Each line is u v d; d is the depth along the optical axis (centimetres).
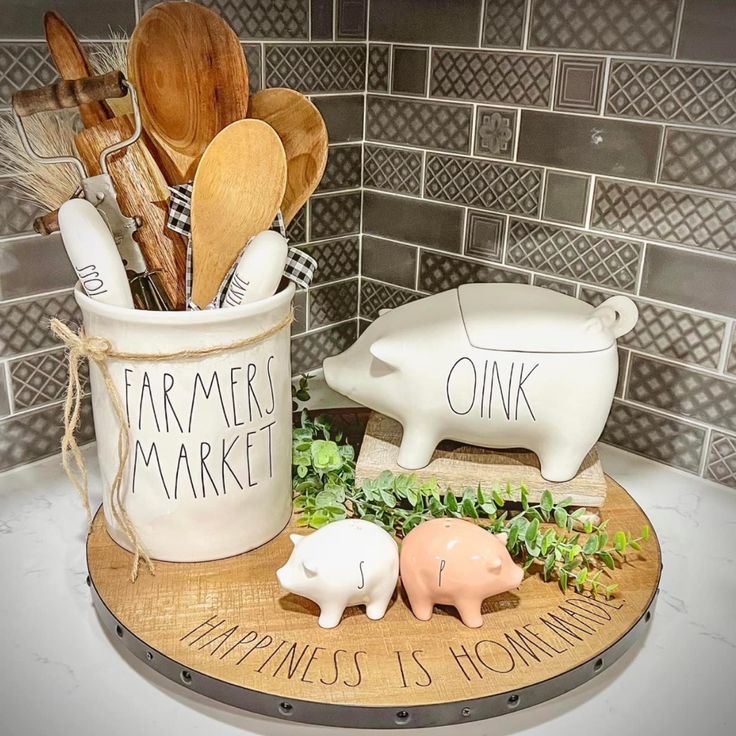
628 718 58
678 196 79
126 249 65
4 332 79
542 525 72
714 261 78
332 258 104
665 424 86
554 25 82
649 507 81
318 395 101
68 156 63
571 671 57
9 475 84
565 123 84
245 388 63
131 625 60
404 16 93
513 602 64
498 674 57
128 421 63
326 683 55
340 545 60
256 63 88
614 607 64
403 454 74
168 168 67
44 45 73
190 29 65
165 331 59
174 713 57
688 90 75
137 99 63
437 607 64
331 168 99
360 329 110
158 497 65
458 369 69
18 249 78
